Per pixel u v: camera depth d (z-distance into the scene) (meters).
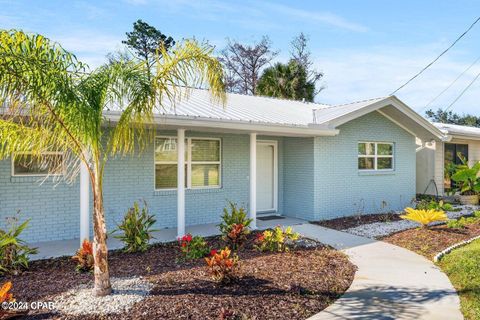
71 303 4.62
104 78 4.64
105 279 4.87
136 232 7.34
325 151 11.51
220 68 5.05
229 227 8.05
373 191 12.75
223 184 11.18
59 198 8.59
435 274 6.16
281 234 7.65
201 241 7.14
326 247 7.89
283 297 4.97
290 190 12.20
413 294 5.23
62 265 6.53
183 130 8.72
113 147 4.94
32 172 8.30
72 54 4.35
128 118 4.83
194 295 4.93
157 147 10.06
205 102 10.46
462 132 15.05
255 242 8.12
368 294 5.23
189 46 4.85
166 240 8.49
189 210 10.52
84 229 7.59
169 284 5.34
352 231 9.62
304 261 6.71
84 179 7.54
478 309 4.65
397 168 13.47
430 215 9.62
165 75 4.85
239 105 11.64
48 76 4.10
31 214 8.27
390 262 6.85
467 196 15.38
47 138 4.74
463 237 8.89
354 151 12.23
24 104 4.34
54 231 8.53
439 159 15.71
